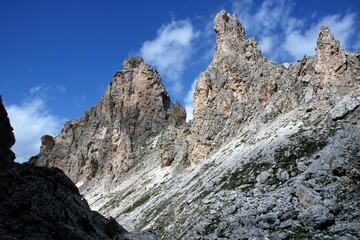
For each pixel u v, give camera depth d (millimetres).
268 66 139750
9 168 40281
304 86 112562
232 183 88312
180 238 75438
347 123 79250
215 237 60469
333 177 67125
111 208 158250
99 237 39750
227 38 165250
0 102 42344
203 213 80000
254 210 67062
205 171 115312
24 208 36594
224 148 124062
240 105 139375
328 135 81125
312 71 113062
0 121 41406
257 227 58812
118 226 45969
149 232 43812
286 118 105500
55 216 37375
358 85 91688
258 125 116312
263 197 71188
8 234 33031
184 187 117375
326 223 53719
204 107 150000
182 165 151375
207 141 140375
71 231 35594
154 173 174875
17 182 38781
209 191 93750
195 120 150750
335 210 56969
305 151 81312
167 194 123688
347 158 69500
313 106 98375
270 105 117250
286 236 52656
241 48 156000
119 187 189125
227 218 67500
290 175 75562
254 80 140000
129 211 137250
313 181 67688
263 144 97938
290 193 66000
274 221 58969
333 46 99312
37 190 38531
